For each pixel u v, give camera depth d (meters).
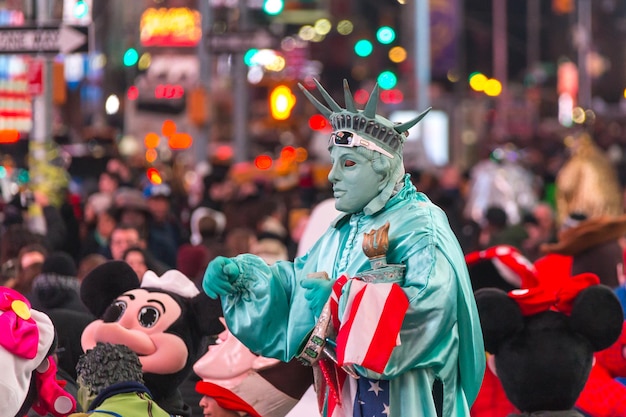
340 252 7.53
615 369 9.54
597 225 12.21
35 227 16.84
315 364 7.62
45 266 10.65
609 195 24.08
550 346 8.57
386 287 6.89
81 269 12.89
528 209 26.89
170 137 32.69
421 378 7.17
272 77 44.34
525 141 44.56
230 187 21.94
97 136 25.81
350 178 7.35
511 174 27.20
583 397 9.30
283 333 7.67
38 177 17.36
